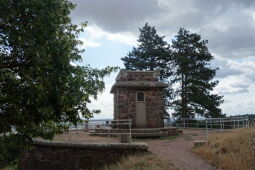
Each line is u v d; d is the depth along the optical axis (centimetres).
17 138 960
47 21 937
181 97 4200
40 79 930
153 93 2452
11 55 939
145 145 1488
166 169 1194
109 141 1752
